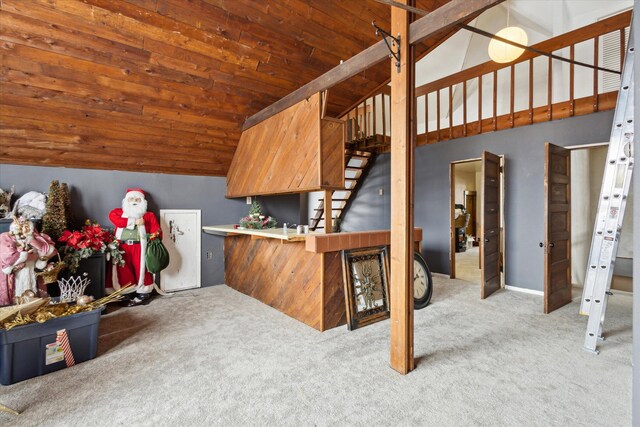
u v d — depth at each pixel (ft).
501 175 15.16
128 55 9.53
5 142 10.52
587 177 16.25
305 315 10.65
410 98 7.48
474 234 34.73
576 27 18.31
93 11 8.27
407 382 6.94
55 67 9.10
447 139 17.39
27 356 7.11
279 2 10.12
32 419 5.80
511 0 18.93
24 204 11.21
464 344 8.81
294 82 12.87
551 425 5.54
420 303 11.98
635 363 3.25
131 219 13.06
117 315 11.47
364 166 21.52
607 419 5.68
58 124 10.62
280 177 11.84
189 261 15.46
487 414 5.85
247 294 14.28
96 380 7.10
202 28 9.70
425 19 7.04
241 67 11.39
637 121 3.18
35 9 7.82
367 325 10.44
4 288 9.02
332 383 6.93
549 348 8.53
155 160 13.76
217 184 16.25
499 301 12.93
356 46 12.81
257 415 5.88
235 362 7.89
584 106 12.83
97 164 12.84
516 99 21.07
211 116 12.85
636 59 3.16
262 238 13.09
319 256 10.05
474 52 22.08
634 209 3.22
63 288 9.75
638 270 3.21
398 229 7.54
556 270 12.16
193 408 6.09
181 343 9.02
